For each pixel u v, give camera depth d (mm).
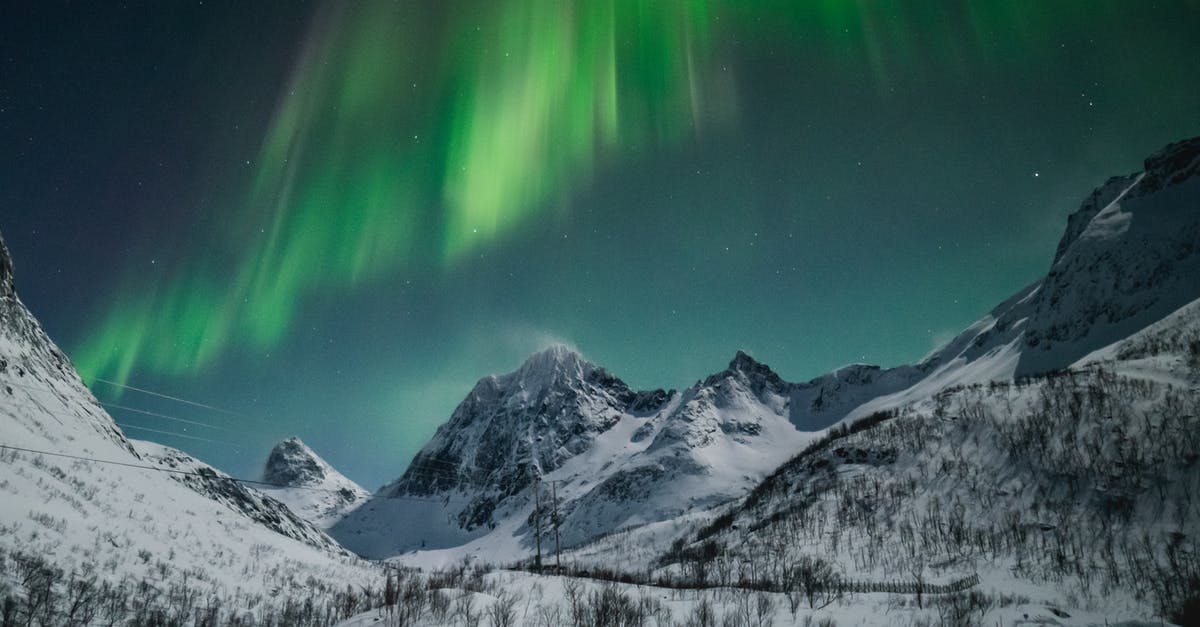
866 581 44719
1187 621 30156
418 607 29172
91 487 43438
